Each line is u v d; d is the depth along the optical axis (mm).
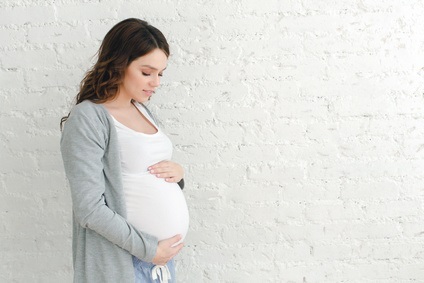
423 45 1734
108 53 1350
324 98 1764
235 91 1751
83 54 1711
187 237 1829
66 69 1718
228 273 1854
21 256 1816
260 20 1715
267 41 1726
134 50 1309
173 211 1383
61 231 1808
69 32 1701
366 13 1719
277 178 1809
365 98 1766
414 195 1828
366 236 1853
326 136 1788
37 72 1718
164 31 1707
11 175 1771
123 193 1320
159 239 1358
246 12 1710
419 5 1717
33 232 1805
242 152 1790
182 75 1734
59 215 1800
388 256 1865
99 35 1703
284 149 1793
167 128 1763
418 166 1812
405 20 1723
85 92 1401
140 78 1339
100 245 1306
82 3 1688
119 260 1300
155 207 1359
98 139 1284
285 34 1725
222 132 1774
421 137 1792
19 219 1795
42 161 1767
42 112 1741
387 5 1716
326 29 1725
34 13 1690
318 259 1858
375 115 1776
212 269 1849
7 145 1754
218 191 1807
